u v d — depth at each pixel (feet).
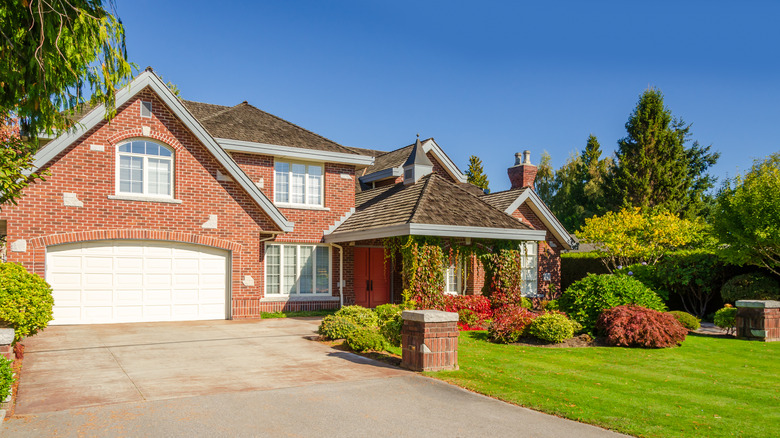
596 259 92.63
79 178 51.21
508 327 46.47
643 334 45.03
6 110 31.24
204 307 57.31
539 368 36.17
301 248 67.67
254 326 52.21
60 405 24.75
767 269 64.54
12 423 22.21
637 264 77.51
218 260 58.23
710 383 33.30
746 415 26.32
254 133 66.80
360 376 31.78
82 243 51.78
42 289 39.24
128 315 53.67
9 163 31.83
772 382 33.86
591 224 89.51
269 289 65.16
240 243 58.65
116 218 52.65
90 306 52.08
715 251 64.80
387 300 73.92
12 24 25.91
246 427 22.29
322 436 21.52
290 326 52.42
